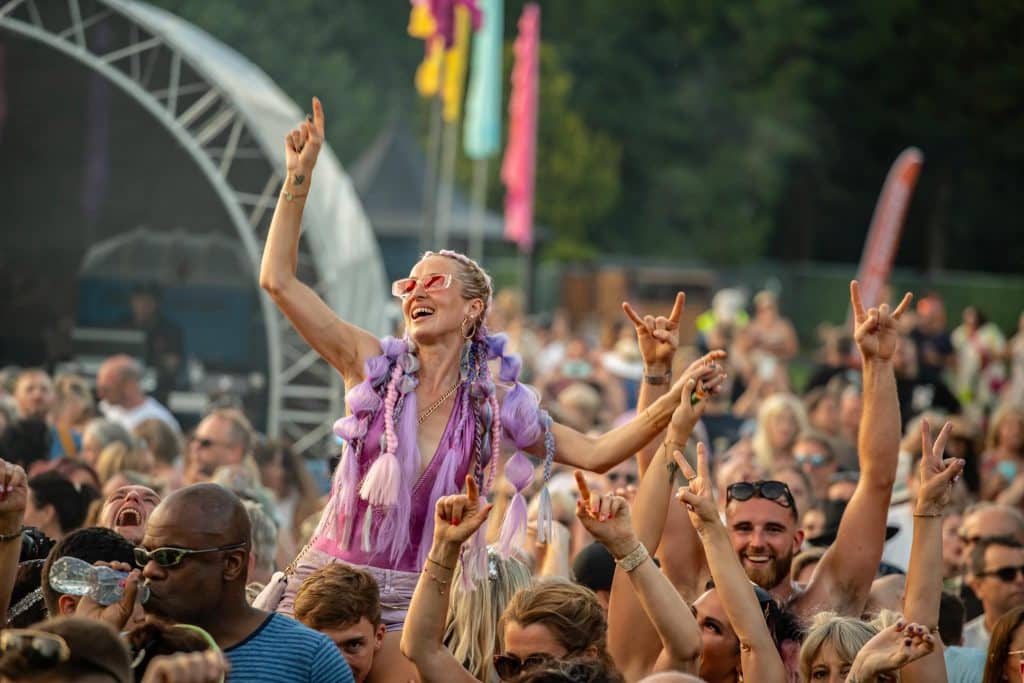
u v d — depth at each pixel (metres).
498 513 12.14
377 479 8.33
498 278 72.94
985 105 89.50
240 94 27.05
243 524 6.95
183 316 29.94
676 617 8.02
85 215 30.91
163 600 6.82
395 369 8.60
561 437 8.91
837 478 14.59
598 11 86.50
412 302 8.65
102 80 30.52
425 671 7.41
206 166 26.98
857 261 94.62
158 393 29.22
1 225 31.08
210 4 72.19
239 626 6.95
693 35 86.25
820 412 22.39
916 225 93.94
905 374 27.30
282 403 28.45
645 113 86.00
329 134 74.00
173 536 6.80
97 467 15.02
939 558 8.46
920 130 90.25
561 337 45.81
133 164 30.83
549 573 11.54
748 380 31.48
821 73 88.94
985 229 92.06
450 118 39.75
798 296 84.62
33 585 8.50
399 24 80.75
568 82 75.12
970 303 81.75
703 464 8.38
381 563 8.52
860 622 8.51
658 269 74.00
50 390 17.97
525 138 45.25
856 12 90.12
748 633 8.11
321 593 8.02
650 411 8.69
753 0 87.12
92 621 5.71
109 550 7.96
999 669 8.81
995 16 89.62
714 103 86.56
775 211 92.44
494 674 8.85
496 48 41.16
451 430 8.62
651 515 8.69
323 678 6.96
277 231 8.69
